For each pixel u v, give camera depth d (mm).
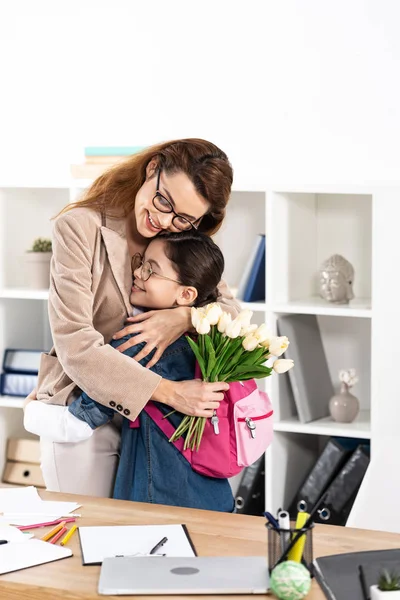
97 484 2443
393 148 3518
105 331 2445
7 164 4125
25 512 2033
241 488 3562
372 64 3518
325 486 3436
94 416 2334
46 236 4125
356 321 3695
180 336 2406
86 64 3955
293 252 3590
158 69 3840
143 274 2389
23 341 4082
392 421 3277
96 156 3656
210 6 3727
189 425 2285
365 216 3648
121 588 1603
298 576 1557
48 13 3988
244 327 2242
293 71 3631
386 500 3217
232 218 3842
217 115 3766
